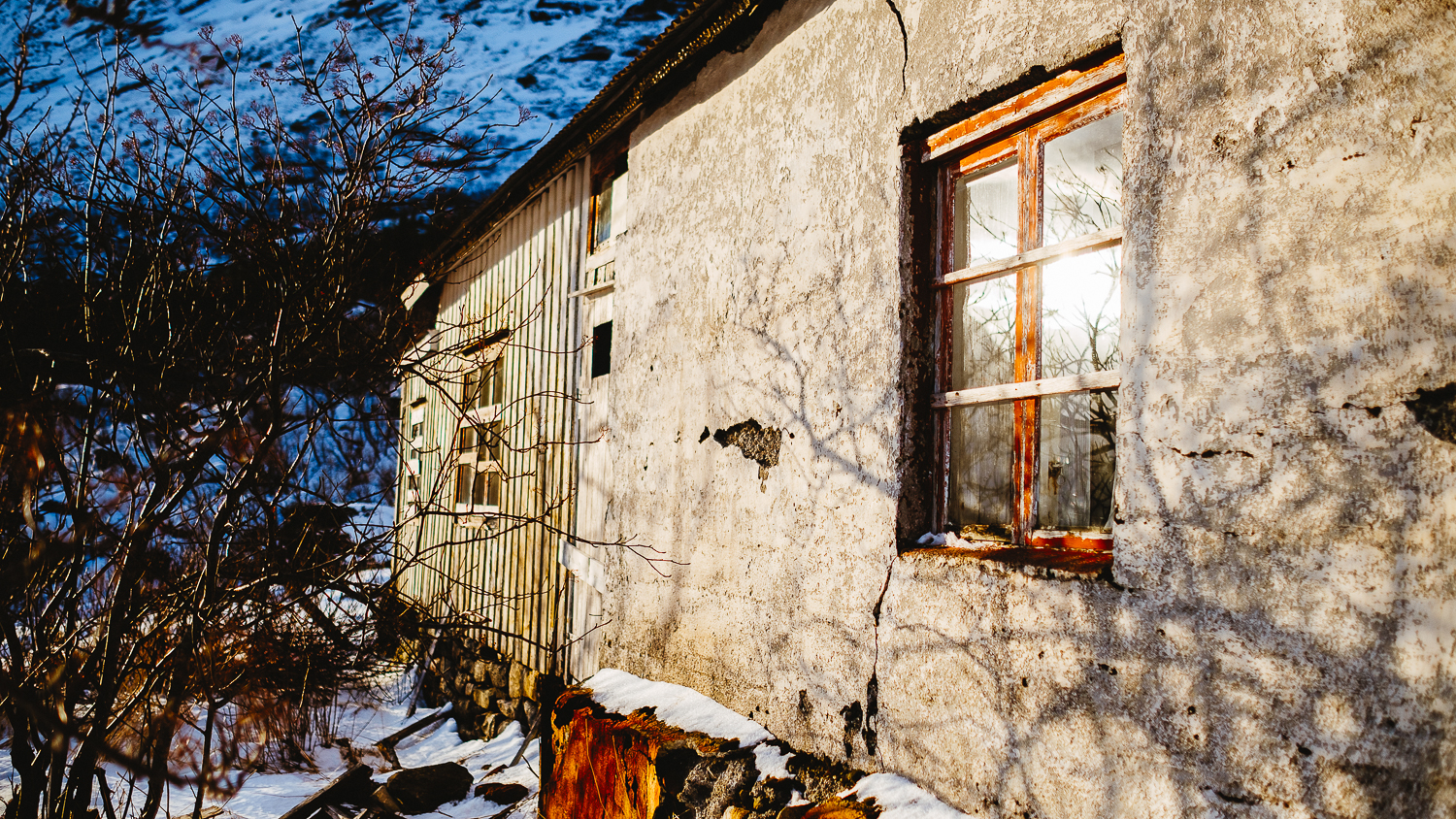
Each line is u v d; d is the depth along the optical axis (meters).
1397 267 1.47
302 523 4.12
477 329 7.46
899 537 2.60
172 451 3.36
